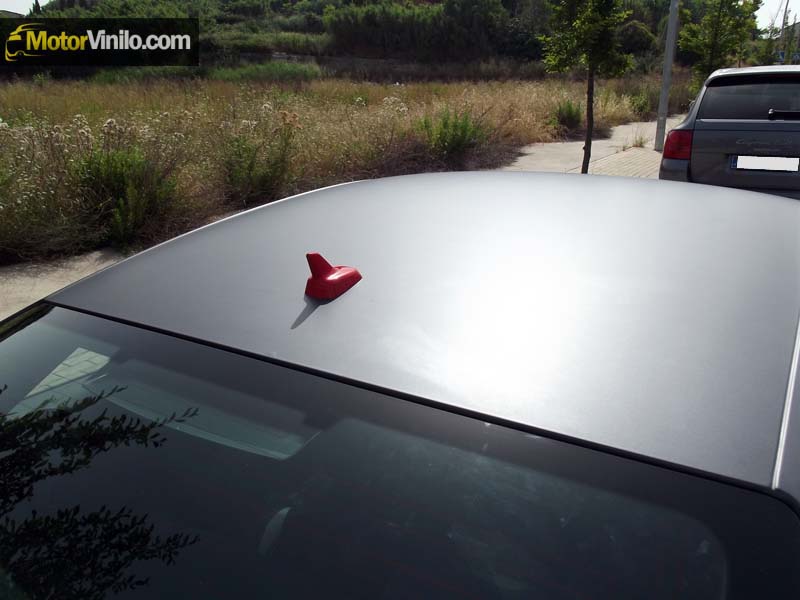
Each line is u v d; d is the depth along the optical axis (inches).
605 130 638.5
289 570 40.8
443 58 1827.0
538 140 551.2
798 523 34.0
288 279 56.8
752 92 206.8
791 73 204.2
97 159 263.6
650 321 46.8
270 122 378.6
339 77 1419.8
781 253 59.1
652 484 36.8
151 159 279.0
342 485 42.7
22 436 50.5
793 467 36.3
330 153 368.5
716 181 209.0
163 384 50.2
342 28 1876.2
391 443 42.6
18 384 54.5
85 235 246.5
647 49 1665.8
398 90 791.7
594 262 54.9
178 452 47.1
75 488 46.7
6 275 222.5
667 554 35.3
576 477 38.2
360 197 76.3
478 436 40.8
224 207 305.9
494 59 1786.4
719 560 34.2
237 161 314.7
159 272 62.1
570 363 43.2
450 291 51.5
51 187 252.1
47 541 44.1
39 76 1087.0
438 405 42.4
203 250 65.0
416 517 40.6
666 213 66.9
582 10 369.7
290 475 44.0
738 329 46.5
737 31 712.4
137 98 617.0
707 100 211.9
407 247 59.8
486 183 79.0
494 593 37.7
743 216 67.5
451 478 40.7
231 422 46.9
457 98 611.8
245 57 1702.8
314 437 44.4
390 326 48.6
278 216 72.4
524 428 40.1
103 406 50.8
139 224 259.3
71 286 64.5
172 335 53.3
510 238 60.1
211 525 43.5
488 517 39.4
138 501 45.3
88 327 56.9
